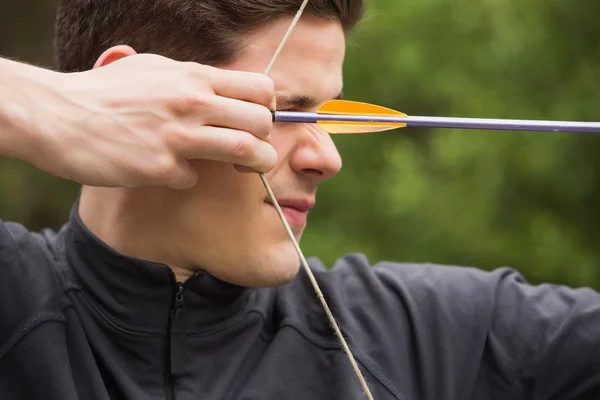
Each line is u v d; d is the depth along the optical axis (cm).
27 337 196
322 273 228
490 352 219
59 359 194
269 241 198
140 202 202
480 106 562
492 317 222
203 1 194
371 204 611
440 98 593
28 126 175
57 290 205
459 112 570
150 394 197
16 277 203
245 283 200
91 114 173
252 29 194
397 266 236
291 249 200
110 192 207
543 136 552
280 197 197
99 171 173
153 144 171
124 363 201
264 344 212
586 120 551
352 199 615
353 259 235
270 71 192
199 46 196
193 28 196
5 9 720
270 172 194
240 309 210
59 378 192
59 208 721
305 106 194
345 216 616
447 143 565
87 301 205
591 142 553
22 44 728
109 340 203
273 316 219
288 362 205
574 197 558
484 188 560
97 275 206
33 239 215
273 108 176
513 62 564
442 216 566
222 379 201
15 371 194
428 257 573
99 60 200
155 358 201
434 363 214
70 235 213
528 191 562
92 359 197
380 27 593
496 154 556
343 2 195
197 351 203
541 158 552
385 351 211
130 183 174
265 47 194
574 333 214
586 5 551
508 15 561
